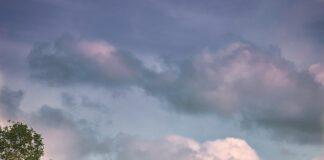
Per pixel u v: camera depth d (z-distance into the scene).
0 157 98.62
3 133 99.69
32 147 100.88
